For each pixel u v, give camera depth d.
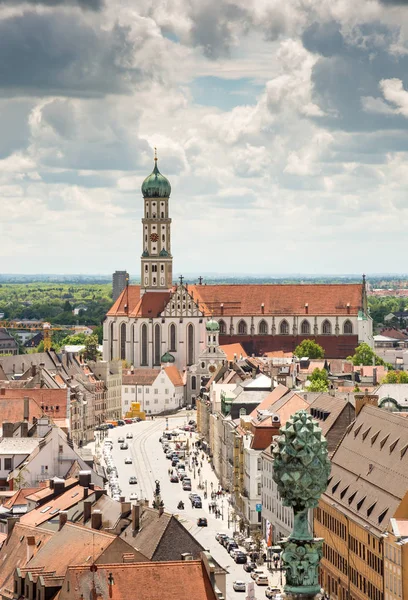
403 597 176.12
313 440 52.09
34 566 150.88
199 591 128.25
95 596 126.69
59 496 197.62
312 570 53.28
